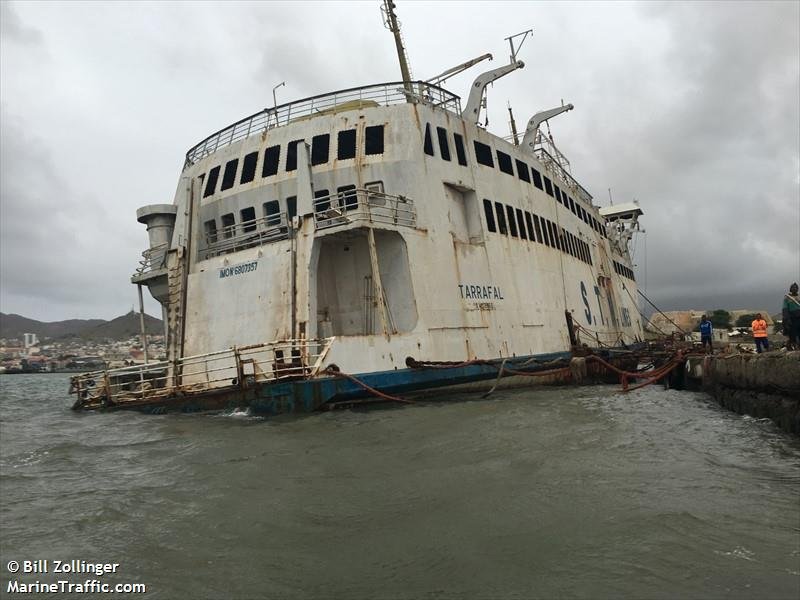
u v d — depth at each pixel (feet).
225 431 45.01
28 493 30.17
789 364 42.11
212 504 25.91
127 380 77.71
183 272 68.44
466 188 73.36
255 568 19.17
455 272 67.00
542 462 30.96
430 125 69.62
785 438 40.42
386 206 63.67
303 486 27.91
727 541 20.17
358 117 67.51
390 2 90.63
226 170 72.84
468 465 30.48
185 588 17.99
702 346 87.92
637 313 167.63
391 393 55.52
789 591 16.57
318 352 55.98
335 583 17.97
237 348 54.19
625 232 168.66
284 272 59.16
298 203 60.59
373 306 62.59
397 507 24.35
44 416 69.41
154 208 77.66
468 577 17.95
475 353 66.74
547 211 95.61
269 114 73.00
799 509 23.70
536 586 17.20
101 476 33.30
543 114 105.70
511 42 85.46
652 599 16.22
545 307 86.28
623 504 24.04
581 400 60.95
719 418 50.16
